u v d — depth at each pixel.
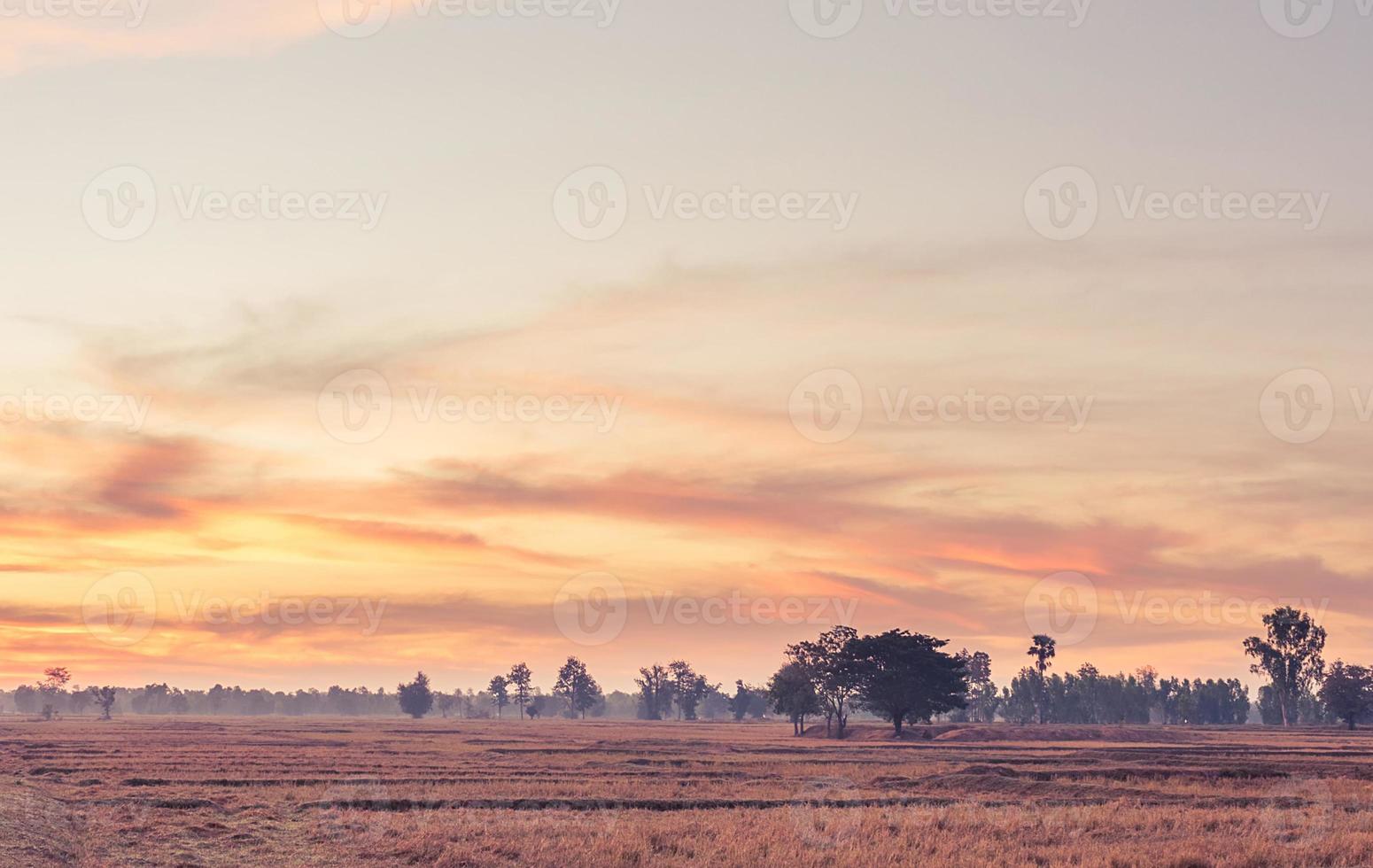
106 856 30.48
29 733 127.00
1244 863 29.34
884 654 138.75
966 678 141.38
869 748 98.44
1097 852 31.05
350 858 31.22
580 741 112.38
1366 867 29.36
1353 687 192.25
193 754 81.31
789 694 149.50
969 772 60.25
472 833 34.72
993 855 31.09
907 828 35.41
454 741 110.69
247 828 36.66
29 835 29.92
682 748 97.00
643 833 34.44
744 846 31.59
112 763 69.31
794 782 55.81
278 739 115.56
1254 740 128.75
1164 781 56.12
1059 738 132.25
